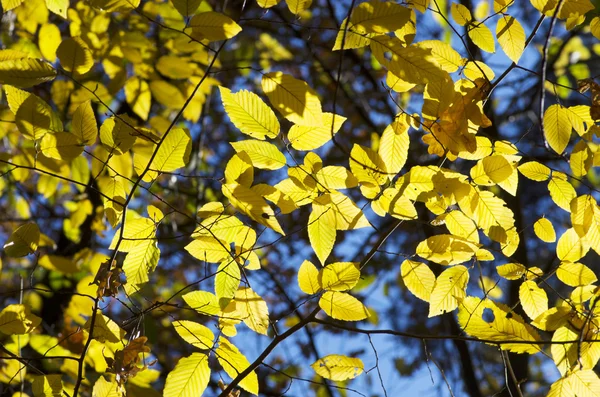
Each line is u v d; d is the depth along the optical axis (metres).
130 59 1.49
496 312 1.26
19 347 1.42
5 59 1.17
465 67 1.25
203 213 1.23
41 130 1.19
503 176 1.23
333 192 1.22
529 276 1.28
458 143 1.21
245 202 1.19
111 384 1.26
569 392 1.27
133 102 1.50
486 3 1.62
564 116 1.24
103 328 1.24
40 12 1.51
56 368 1.51
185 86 1.53
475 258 1.28
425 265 1.26
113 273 1.22
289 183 1.21
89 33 1.47
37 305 1.63
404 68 1.16
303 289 1.25
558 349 1.27
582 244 1.28
